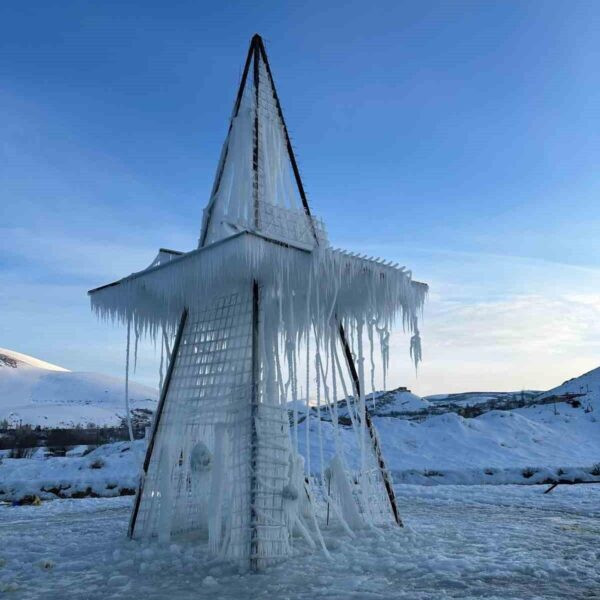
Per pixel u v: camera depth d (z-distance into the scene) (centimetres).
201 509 743
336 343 742
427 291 742
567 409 2967
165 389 729
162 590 475
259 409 590
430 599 427
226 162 784
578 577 491
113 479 1480
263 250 578
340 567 534
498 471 1583
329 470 732
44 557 628
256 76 764
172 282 649
